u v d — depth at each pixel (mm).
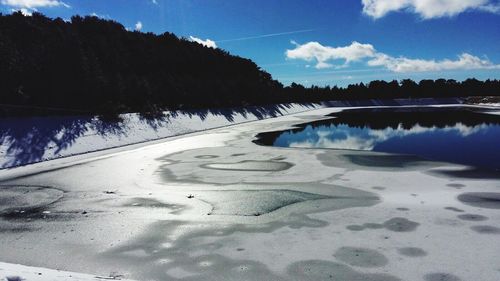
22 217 11516
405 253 8406
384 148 23031
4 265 7508
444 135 28859
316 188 13609
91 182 15602
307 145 25281
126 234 9969
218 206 11984
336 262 8148
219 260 8414
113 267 8227
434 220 10195
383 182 14125
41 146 21500
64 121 25000
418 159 18500
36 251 9078
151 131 30781
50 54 30047
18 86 26703
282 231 9867
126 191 14102
